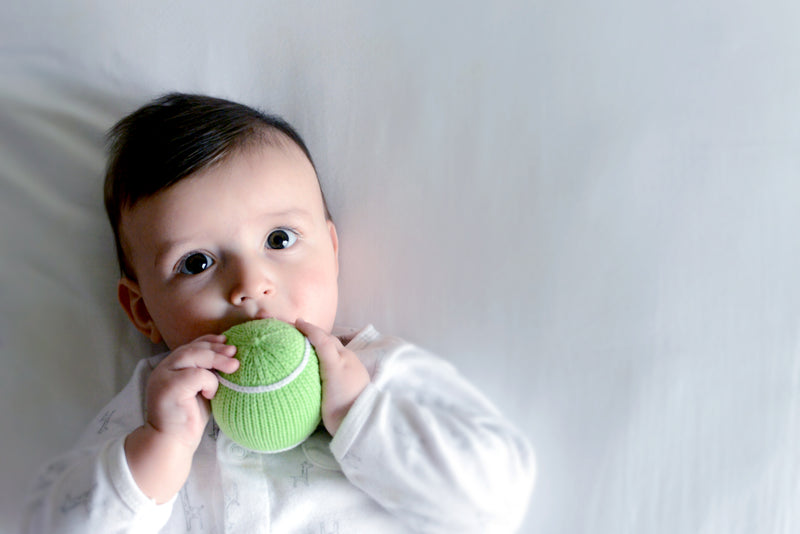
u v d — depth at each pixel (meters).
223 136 0.87
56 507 0.79
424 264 1.04
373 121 1.07
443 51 1.06
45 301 1.04
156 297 0.86
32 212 1.06
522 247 1.02
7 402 1.00
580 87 1.03
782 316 0.98
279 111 1.08
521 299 1.02
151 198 0.85
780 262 0.99
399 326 1.04
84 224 1.06
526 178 1.03
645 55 1.03
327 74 1.08
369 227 1.06
